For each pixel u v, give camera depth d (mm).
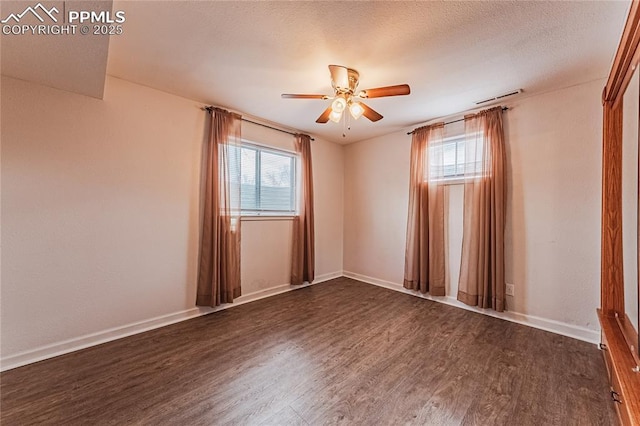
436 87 2521
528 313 2719
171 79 2432
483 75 2305
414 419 1493
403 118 3383
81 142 2236
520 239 2762
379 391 1725
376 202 4258
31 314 2031
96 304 2318
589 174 2383
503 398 1656
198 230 2961
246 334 2523
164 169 2705
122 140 2443
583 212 2414
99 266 2332
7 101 1934
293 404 1606
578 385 1771
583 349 2240
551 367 1979
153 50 1976
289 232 3920
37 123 2045
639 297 1341
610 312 1985
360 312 3080
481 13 1579
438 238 3379
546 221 2609
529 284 2711
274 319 2875
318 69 2244
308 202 3982
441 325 2725
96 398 1643
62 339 2154
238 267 3215
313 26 1711
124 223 2465
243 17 1624
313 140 4219
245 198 3434
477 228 2951
